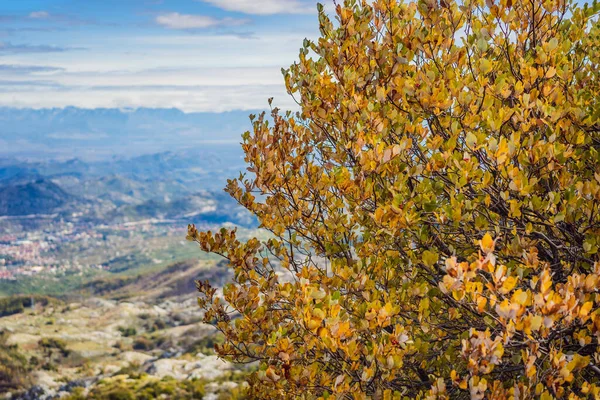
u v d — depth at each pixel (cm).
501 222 477
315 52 531
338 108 486
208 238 525
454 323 458
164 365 6506
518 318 293
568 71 479
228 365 5841
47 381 10362
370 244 487
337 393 365
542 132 470
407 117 498
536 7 506
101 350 16038
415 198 435
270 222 542
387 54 492
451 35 474
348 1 520
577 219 408
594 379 449
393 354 367
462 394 447
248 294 484
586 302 307
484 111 428
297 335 491
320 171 530
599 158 444
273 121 550
